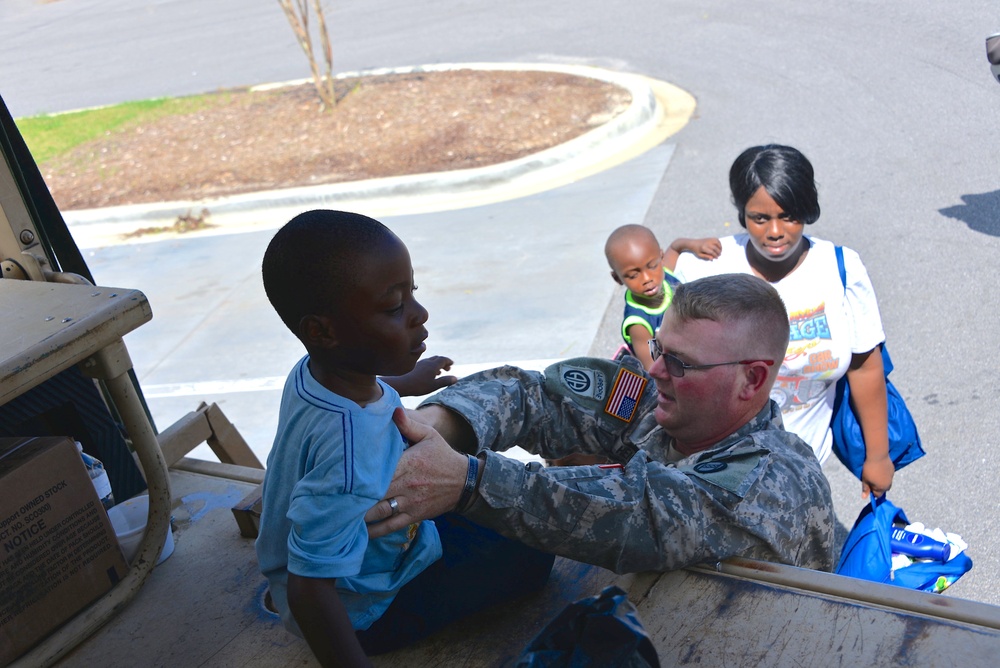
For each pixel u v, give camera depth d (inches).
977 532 127.8
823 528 68.2
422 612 64.1
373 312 49.0
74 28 744.3
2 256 83.1
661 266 114.9
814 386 99.7
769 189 92.3
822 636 59.6
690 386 68.3
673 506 62.1
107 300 72.1
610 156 318.7
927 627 58.8
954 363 164.6
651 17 482.0
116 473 92.1
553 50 456.1
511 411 74.0
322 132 392.5
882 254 209.6
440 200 313.6
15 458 70.1
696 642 60.8
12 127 83.3
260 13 682.2
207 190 349.4
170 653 69.8
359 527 51.1
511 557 65.5
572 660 51.5
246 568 79.0
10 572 68.5
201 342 230.1
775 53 390.6
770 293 69.8
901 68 343.6
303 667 65.9
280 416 55.6
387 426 53.7
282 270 49.3
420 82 434.3
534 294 222.8
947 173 248.1
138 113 474.6
